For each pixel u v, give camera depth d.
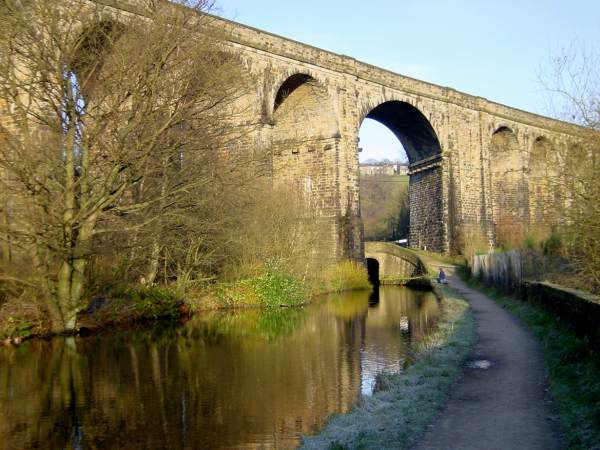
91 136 21.69
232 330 24.91
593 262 16.28
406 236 89.25
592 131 16.61
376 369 17.19
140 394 14.80
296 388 15.20
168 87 22.62
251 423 12.55
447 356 15.38
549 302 19.72
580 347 12.95
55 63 21.06
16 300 22.08
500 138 64.69
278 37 40.03
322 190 44.38
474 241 54.56
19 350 19.98
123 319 25.80
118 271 26.47
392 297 39.19
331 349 20.41
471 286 39.84
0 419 12.98
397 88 50.41
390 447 8.84
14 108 22.48
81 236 22.39
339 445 9.27
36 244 21.38
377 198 128.50
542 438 8.86
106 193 22.02
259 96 38.03
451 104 56.06
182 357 19.06
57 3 22.02
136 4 26.28
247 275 34.47
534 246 35.09
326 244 42.28
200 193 26.56
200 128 24.11
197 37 24.36
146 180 25.84
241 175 27.27
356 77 46.22
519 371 13.52
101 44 24.83
